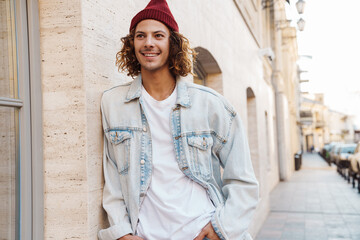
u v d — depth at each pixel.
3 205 1.60
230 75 5.44
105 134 1.73
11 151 1.63
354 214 8.59
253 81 7.78
